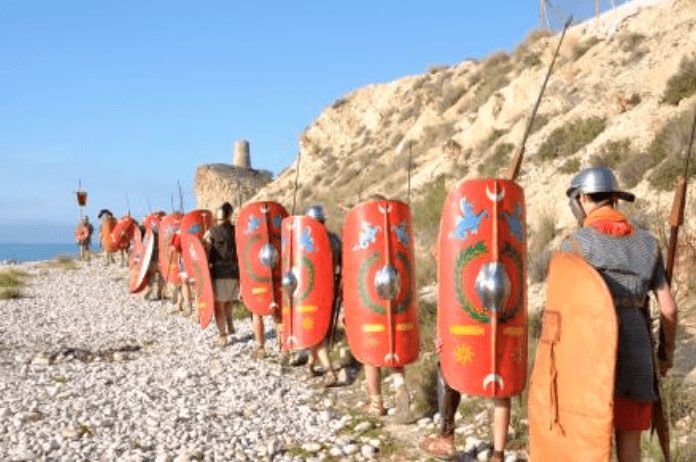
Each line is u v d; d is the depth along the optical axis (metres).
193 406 8.37
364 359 7.64
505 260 5.96
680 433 5.98
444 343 6.11
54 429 7.37
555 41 24.23
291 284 9.00
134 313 16.89
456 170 22.02
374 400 7.83
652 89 16.73
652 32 20.70
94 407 8.27
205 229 15.02
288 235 9.10
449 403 6.20
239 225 10.83
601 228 4.67
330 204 30.77
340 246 9.12
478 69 33.81
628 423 4.52
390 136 38.16
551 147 17.11
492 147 21.36
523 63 28.83
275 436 7.27
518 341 5.98
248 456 6.65
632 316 4.55
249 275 10.70
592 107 17.78
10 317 16.09
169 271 16.97
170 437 7.15
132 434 7.23
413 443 6.91
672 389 6.53
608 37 22.22
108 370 10.39
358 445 6.95
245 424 7.67
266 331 13.17
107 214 31.19
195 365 10.67
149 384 9.49
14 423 7.52
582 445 4.31
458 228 6.04
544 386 4.56
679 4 20.84
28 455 6.50
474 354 5.93
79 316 16.52
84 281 25.00
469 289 5.96
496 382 5.88
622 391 4.50
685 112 13.23
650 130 14.47
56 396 8.74
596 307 4.32
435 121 32.00
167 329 14.30
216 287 12.03
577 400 4.36
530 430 4.67
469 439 6.71
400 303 7.58
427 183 23.03
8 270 28.53
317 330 8.97
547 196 14.91
